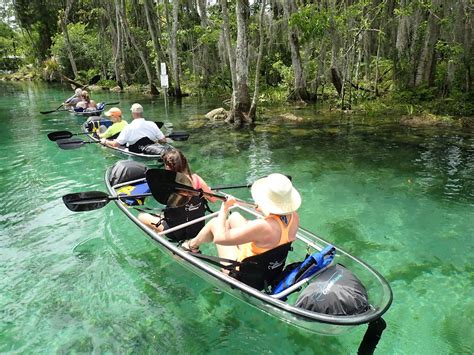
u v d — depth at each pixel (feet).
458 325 10.89
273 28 58.23
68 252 14.65
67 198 14.78
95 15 96.99
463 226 16.66
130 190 17.37
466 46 42.65
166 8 62.80
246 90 40.11
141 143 23.80
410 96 47.55
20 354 9.93
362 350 10.00
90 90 79.71
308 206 18.79
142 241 15.51
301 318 9.44
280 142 31.30
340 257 12.42
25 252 14.60
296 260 13.74
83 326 10.92
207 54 70.49
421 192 20.44
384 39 50.98
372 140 31.58
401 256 14.42
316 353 10.16
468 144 29.86
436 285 12.69
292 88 58.03
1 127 37.70
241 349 10.26
